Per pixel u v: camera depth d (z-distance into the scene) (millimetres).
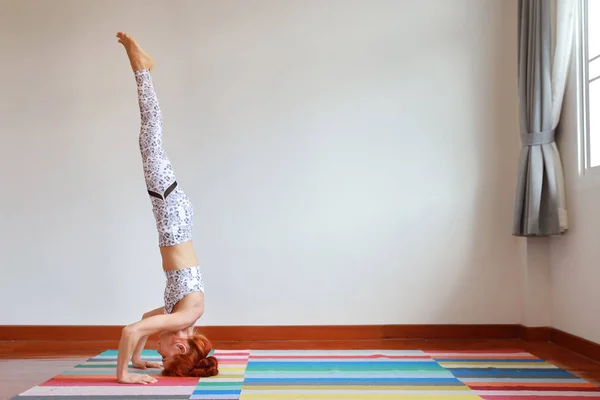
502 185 4273
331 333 4223
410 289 4246
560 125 3902
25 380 2863
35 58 4379
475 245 4258
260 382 2760
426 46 4336
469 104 4309
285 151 4305
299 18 4352
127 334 2732
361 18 4344
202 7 4363
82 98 4355
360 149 4305
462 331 4211
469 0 4336
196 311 2961
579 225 3631
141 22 4363
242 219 4281
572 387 2670
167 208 3068
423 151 4301
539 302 4094
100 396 2482
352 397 2471
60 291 4266
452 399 2455
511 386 2688
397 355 3506
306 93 4324
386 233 4270
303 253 4266
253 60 4336
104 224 4297
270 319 4230
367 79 4324
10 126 4352
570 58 3773
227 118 4320
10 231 4309
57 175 4328
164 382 2760
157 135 3115
